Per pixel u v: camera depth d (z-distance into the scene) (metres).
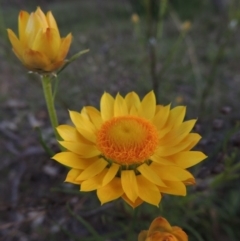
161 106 0.08
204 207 0.13
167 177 0.07
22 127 0.18
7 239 0.14
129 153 0.07
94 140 0.08
